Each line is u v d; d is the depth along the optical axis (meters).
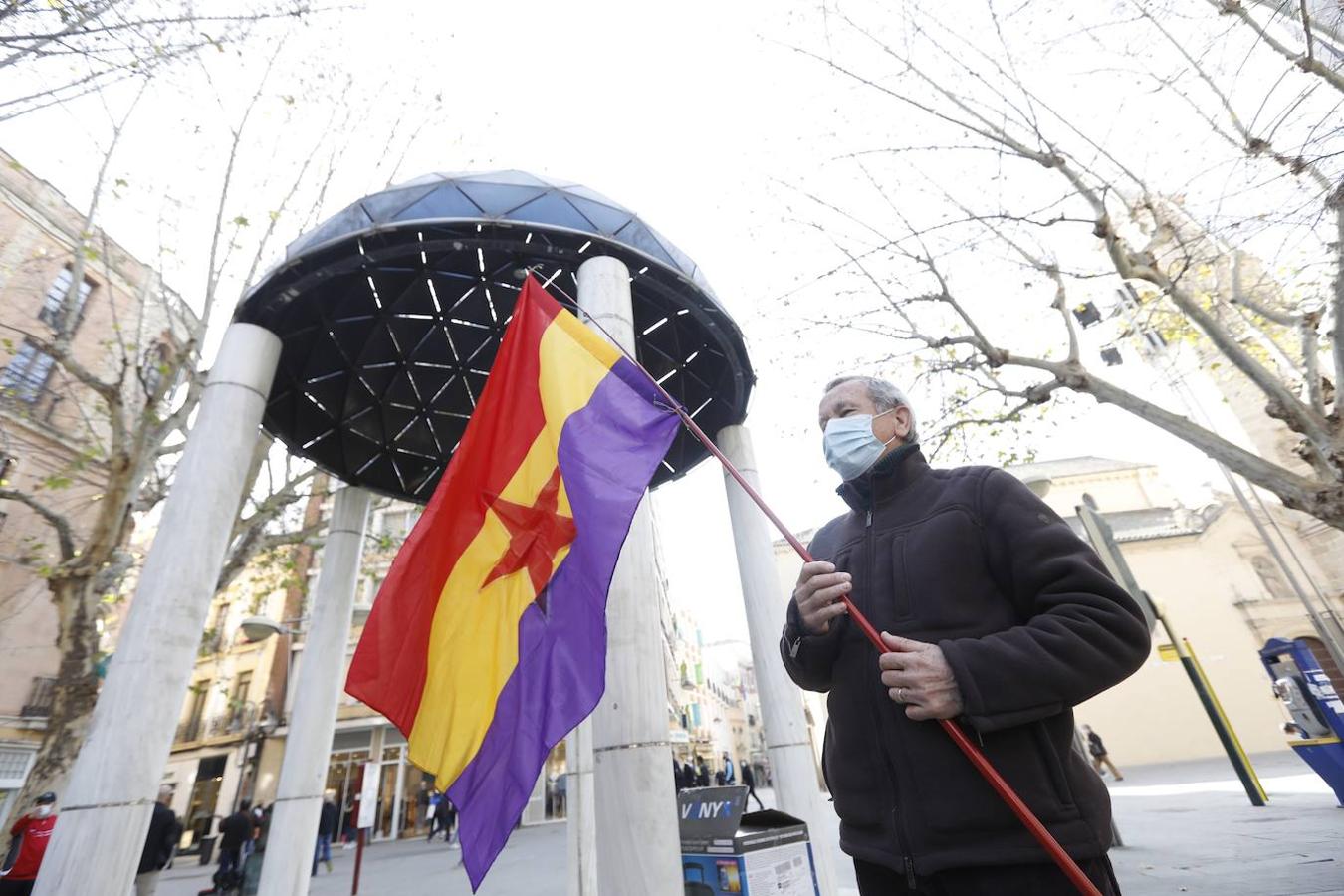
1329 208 5.98
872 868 1.71
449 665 2.81
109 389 9.42
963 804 1.48
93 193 9.53
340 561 7.63
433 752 2.62
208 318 9.39
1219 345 8.05
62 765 8.69
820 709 24.75
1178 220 8.27
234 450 5.46
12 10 4.57
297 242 5.74
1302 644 8.35
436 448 8.59
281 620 26.61
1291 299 8.51
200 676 27.78
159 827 9.21
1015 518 1.72
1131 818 9.47
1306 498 7.40
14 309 15.09
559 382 3.22
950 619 1.68
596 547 2.67
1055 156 7.94
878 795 1.67
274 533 13.14
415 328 7.46
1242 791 10.98
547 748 2.38
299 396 7.19
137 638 4.67
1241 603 24.64
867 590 1.88
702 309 6.40
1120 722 24.45
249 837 12.45
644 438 2.88
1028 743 1.51
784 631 2.06
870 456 2.05
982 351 8.98
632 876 3.68
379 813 24.20
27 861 7.65
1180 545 26.34
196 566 5.00
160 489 10.77
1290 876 4.82
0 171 15.42
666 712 4.20
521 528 2.99
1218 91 6.77
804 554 2.00
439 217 5.41
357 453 8.00
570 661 2.54
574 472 2.92
